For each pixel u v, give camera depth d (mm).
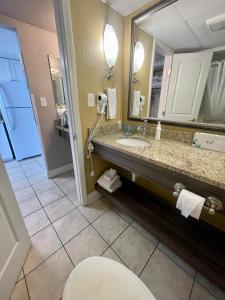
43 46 1803
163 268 1055
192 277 1003
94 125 1457
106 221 1452
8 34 1991
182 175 793
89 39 1190
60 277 1003
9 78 2859
